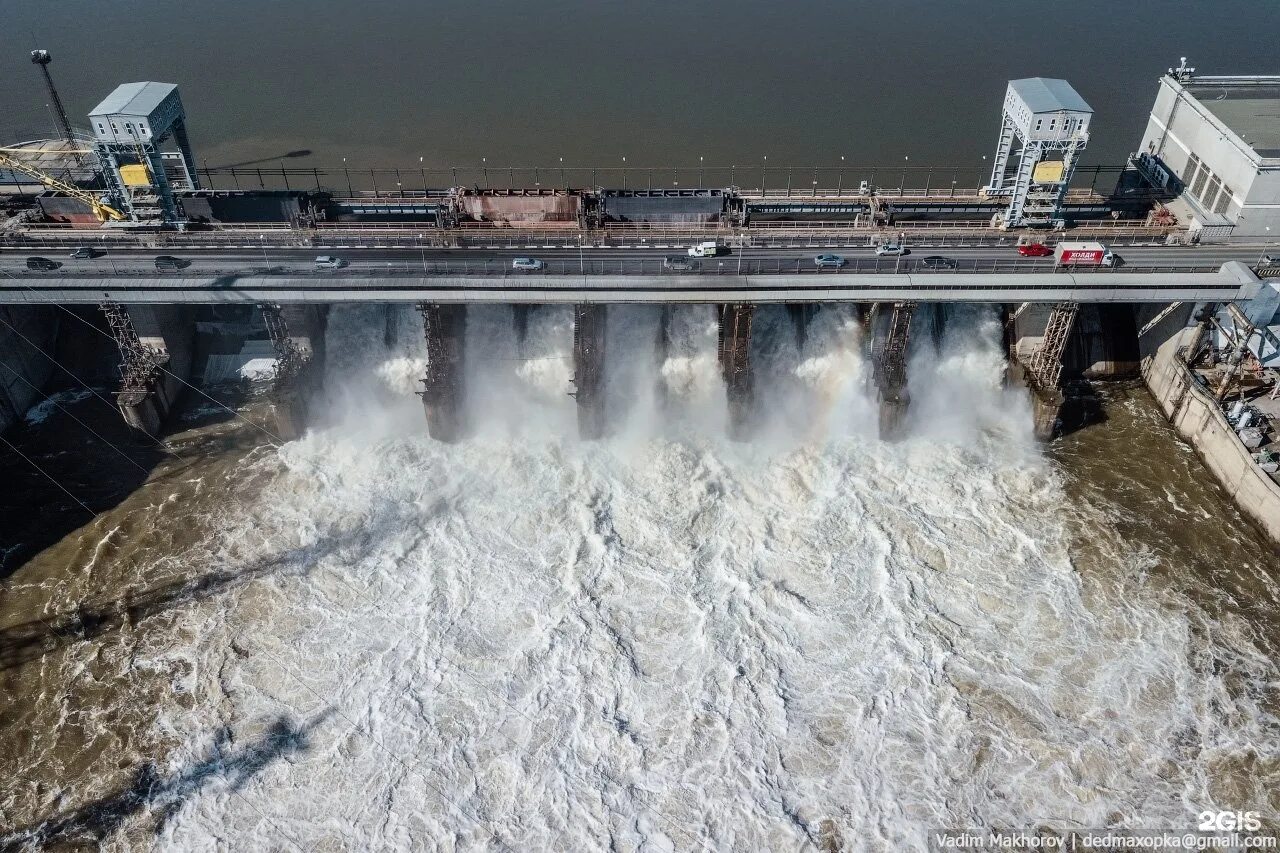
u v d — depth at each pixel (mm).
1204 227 98062
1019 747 68250
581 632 77438
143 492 91875
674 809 65438
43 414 101812
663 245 100562
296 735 70188
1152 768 66812
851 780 66750
